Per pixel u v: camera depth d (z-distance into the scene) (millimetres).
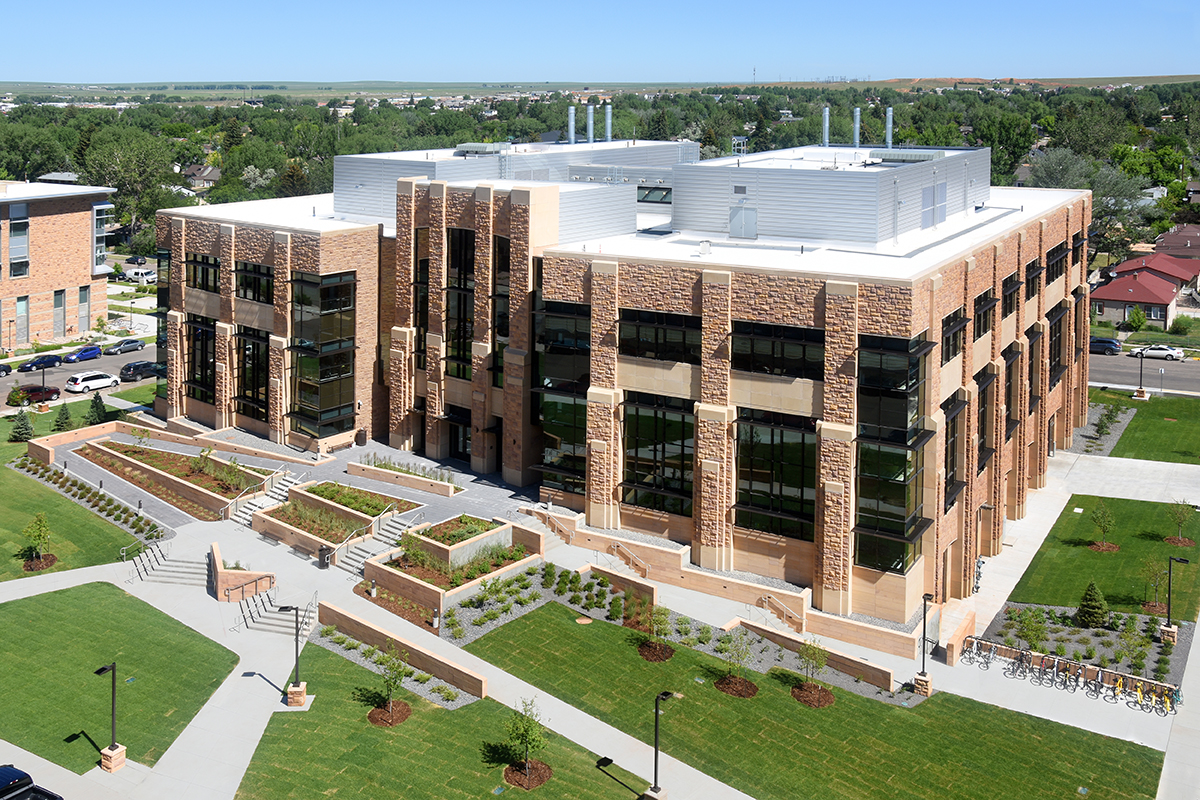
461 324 68250
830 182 62312
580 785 42125
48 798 39781
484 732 45188
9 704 46812
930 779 43062
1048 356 74750
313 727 45375
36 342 113125
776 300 53500
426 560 56625
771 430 55094
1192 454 82688
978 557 64062
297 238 70312
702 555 57844
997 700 48906
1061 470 79938
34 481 72750
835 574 53656
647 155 93750
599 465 60469
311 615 54156
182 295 79250
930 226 68938
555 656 50781
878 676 49500
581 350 61094
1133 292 125812
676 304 56750
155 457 73875
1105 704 48750
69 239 115312
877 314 50875
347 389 73062
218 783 41906
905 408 50875
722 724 46250
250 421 76438
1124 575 62219
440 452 70875
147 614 54781
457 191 66500
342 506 62469
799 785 42594
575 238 65688
